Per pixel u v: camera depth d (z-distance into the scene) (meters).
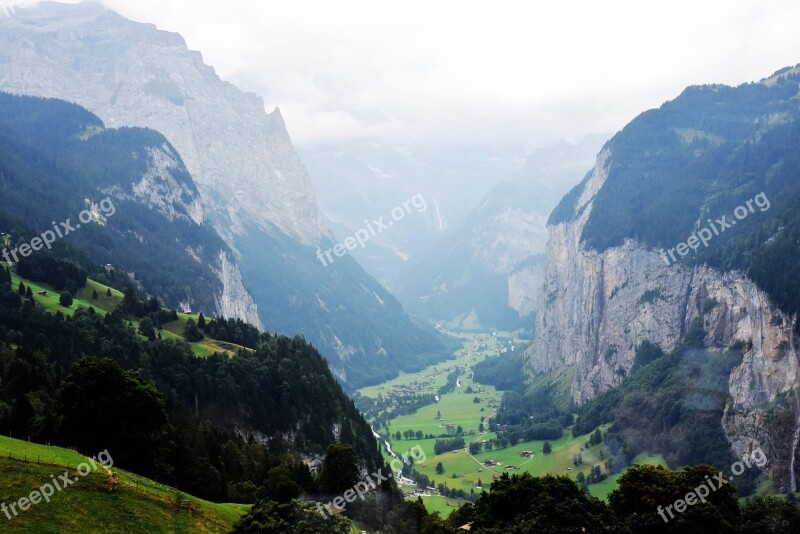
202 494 136.50
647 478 130.25
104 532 102.19
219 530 112.81
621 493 132.50
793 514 123.50
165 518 110.44
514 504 127.12
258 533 107.44
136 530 105.12
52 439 126.75
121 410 129.88
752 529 121.50
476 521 132.00
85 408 126.88
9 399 147.75
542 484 127.81
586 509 121.94
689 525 119.88
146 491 115.38
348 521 116.69
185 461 138.75
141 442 130.00
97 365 131.75
